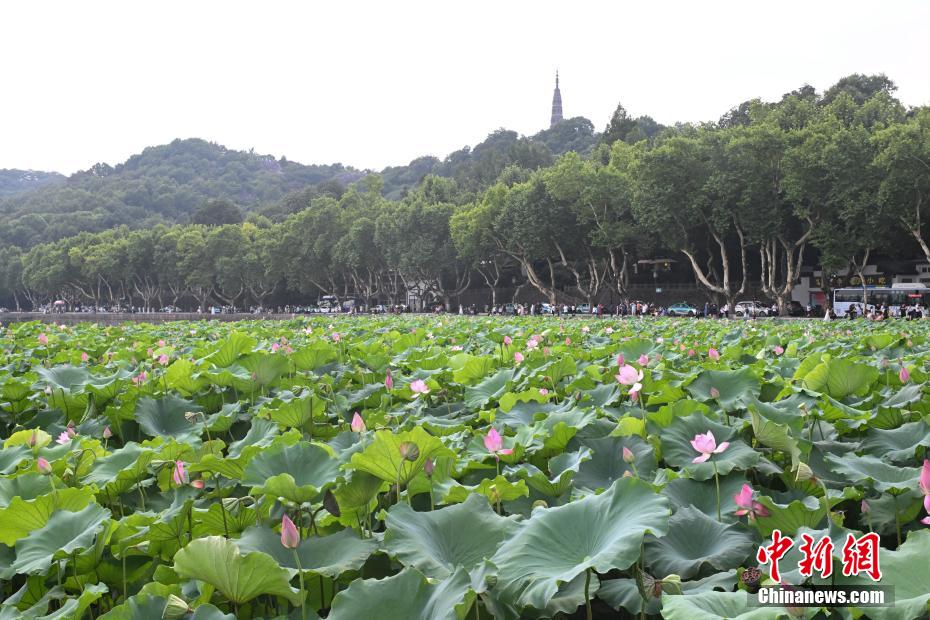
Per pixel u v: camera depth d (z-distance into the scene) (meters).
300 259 78.06
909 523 3.44
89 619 2.92
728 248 58.81
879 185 37.19
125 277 99.31
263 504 3.38
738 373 5.75
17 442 4.87
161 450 4.21
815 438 4.92
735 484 3.75
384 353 10.38
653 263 65.00
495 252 60.94
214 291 94.62
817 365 5.91
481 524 2.97
